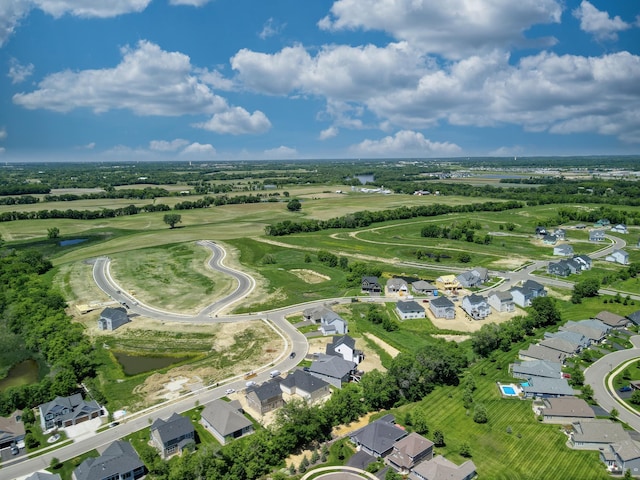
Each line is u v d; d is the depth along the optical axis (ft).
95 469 219.61
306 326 417.90
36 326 391.65
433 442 247.29
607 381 312.09
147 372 340.18
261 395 283.59
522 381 314.55
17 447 248.52
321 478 224.53
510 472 227.20
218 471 220.84
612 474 226.38
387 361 350.43
